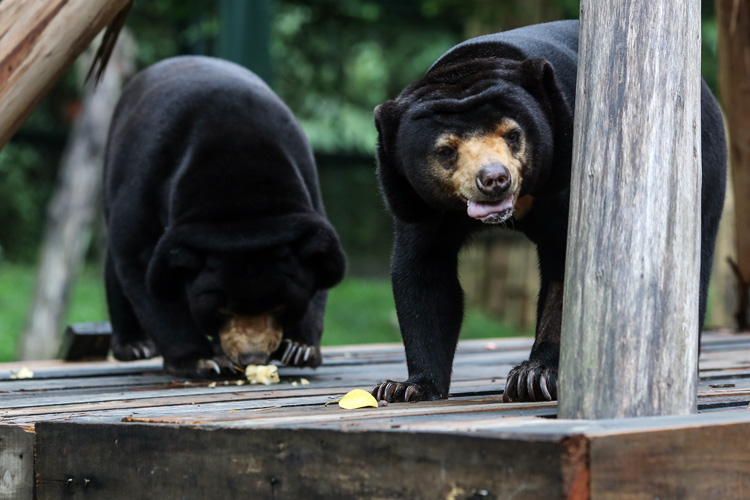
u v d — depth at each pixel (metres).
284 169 10.21
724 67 13.23
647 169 5.38
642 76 5.54
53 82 7.33
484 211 6.33
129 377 10.28
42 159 38.12
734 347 12.31
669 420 4.59
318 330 10.60
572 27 7.96
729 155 13.96
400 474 4.51
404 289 7.47
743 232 14.35
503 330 27.08
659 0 5.65
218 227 9.58
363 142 34.59
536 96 6.73
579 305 5.29
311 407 6.66
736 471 4.65
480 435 4.24
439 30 28.33
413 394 6.98
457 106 6.49
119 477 5.72
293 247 9.73
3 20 7.16
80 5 7.20
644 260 5.21
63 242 22.98
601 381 5.08
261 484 5.04
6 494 6.34
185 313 10.16
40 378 10.30
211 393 8.34
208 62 11.30
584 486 4.07
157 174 10.29
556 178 6.97
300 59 31.11
